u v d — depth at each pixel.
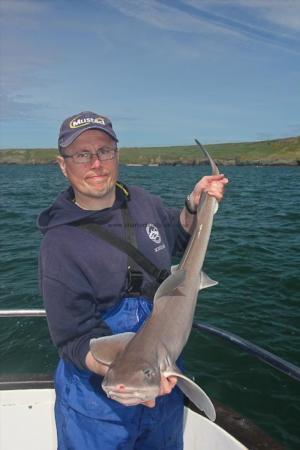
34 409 3.48
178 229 3.23
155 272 2.67
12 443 3.42
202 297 8.71
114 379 1.99
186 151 119.69
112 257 2.55
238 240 13.61
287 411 5.46
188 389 2.24
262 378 6.07
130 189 2.92
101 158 2.60
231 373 6.20
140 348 2.17
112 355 2.17
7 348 7.01
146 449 2.70
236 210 20.89
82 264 2.49
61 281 2.44
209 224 3.12
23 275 10.30
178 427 2.77
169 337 2.38
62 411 2.61
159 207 3.04
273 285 9.30
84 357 2.34
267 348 6.84
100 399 2.51
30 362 6.64
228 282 9.55
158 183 39.19
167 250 2.86
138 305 2.60
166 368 2.22
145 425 2.59
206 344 6.84
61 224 2.56
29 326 7.63
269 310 8.09
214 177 3.22
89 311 2.50
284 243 13.13
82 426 2.54
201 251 2.99
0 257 12.01
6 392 3.59
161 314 2.46
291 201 24.70
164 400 2.63
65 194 2.71
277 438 5.03
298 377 2.79
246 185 39.28
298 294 8.80
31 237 14.57
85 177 2.60
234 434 3.30
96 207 2.68
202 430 3.32
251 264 10.77
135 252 2.62
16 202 24.62
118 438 2.52
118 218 2.70
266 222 17.14
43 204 23.42
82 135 2.59
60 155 2.69
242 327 7.46
